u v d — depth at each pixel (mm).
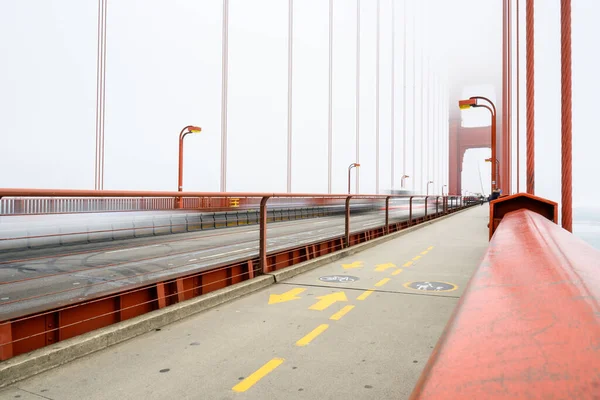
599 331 581
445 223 20578
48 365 3404
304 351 3762
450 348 672
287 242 14109
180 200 23953
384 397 2893
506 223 3398
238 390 3004
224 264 6035
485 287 1054
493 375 508
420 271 7766
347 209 10391
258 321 4688
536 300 832
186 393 2959
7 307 6180
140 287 4594
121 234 15047
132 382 3139
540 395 427
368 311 5066
